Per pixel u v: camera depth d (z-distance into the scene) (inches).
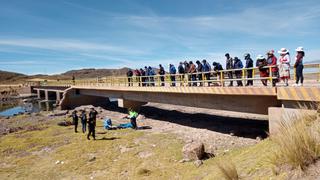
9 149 799.7
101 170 556.4
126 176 509.4
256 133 744.3
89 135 823.7
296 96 502.6
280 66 531.2
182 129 891.4
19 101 3137.3
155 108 1492.4
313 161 238.1
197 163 499.5
